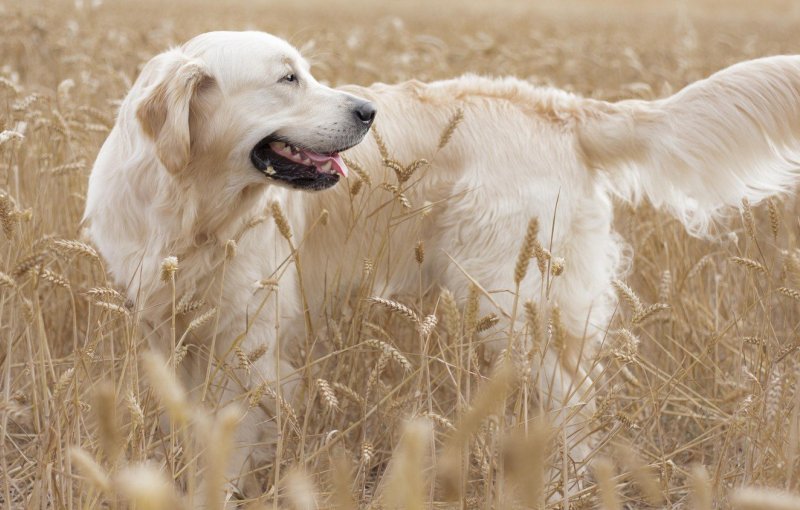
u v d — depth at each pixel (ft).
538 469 5.37
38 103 19.66
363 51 33.47
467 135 14.05
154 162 11.75
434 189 14.07
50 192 16.08
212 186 12.08
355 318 12.46
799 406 9.96
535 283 13.56
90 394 10.52
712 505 10.54
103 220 12.34
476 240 13.74
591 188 14.14
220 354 12.58
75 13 46.68
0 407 9.84
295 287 13.34
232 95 11.94
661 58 38.04
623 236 18.02
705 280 17.15
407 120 14.37
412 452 5.26
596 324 14.12
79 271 15.29
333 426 13.02
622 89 21.71
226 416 5.50
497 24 66.08
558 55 34.50
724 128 13.24
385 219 14.28
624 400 14.58
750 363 13.33
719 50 42.63
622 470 11.88
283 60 12.17
